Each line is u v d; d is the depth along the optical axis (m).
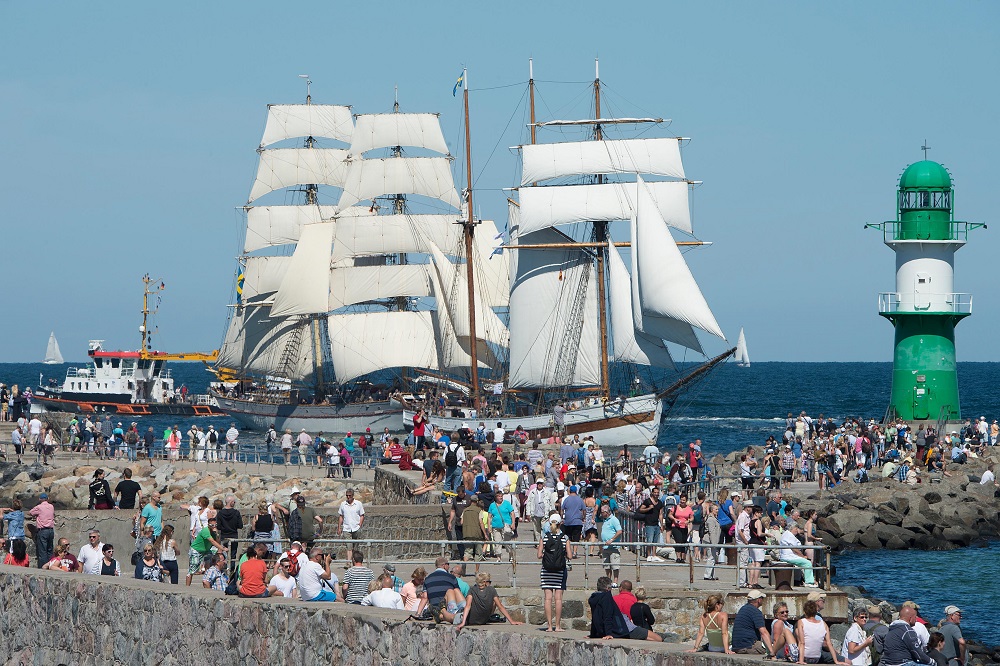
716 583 67.75
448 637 44.44
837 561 114.75
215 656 50.84
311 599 53.12
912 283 167.75
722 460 172.12
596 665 40.91
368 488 133.75
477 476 89.81
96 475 78.88
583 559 74.06
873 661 56.19
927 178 166.25
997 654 76.88
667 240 192.62
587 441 117.06
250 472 150.50
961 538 124.44
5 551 67.44
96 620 54.84
